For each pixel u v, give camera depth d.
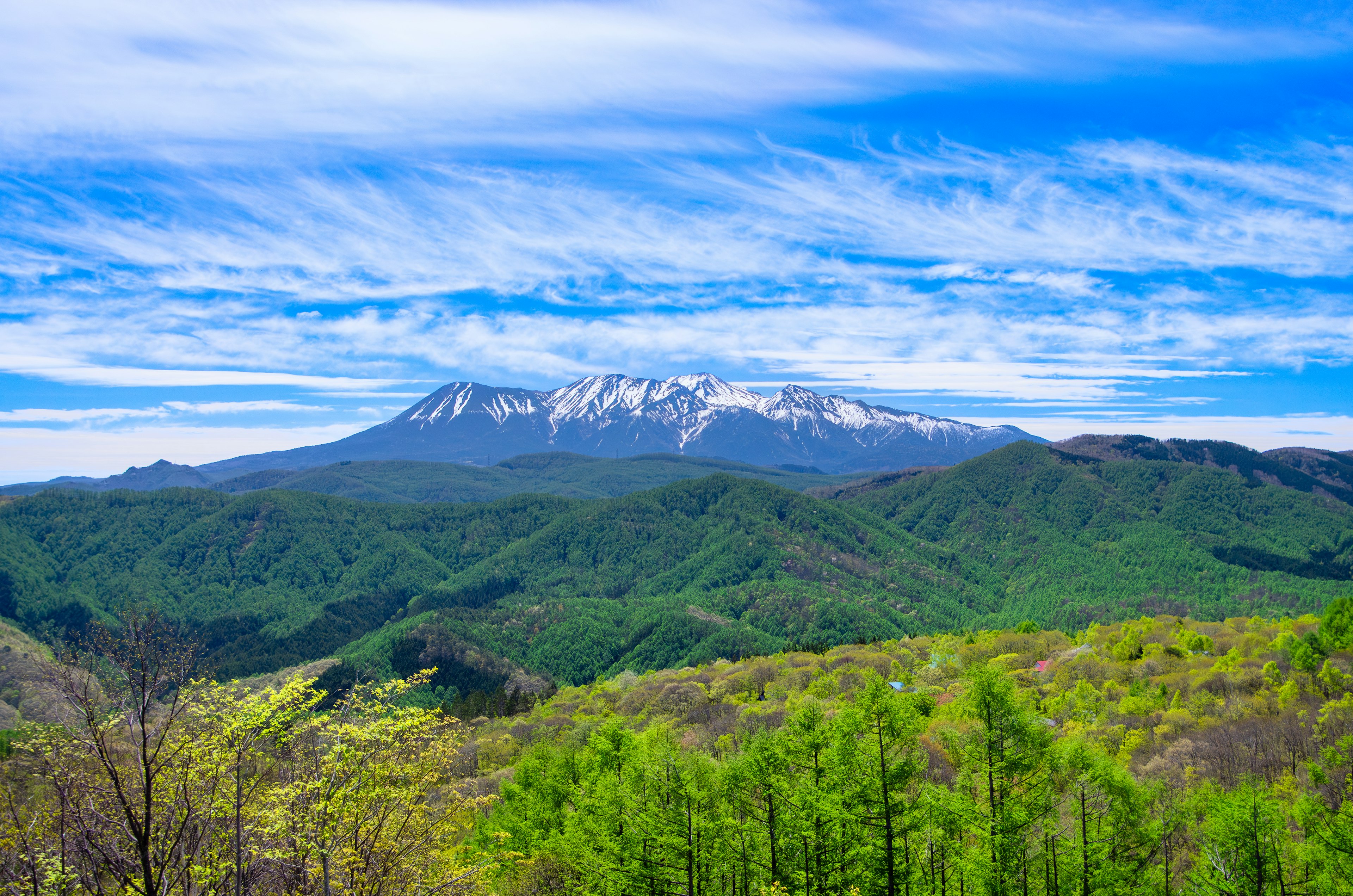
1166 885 40.88
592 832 43.25
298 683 24.30
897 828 38.88
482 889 28.88
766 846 40.44
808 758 42.12
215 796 22.55
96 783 20.94
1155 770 56.16
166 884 20.94
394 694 27.45
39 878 20.98
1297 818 39.94
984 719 40.56
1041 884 37.31
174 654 20.95
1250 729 60.03
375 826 25.77
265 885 24.08
